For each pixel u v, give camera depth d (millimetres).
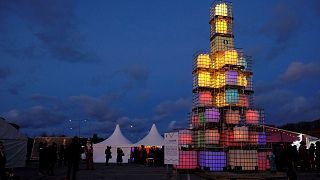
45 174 19422
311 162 22719
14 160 24281
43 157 19234
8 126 23781
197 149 21703
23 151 25500
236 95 20906
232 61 21359
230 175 16875
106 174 19797
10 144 23828
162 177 17781
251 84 21656
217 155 20219
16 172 21281
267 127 27938
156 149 32312
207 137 20562
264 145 20625
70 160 15469
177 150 16891
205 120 21016
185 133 22094
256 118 20906
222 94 21734
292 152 13914
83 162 39375
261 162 20109
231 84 20969
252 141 20328
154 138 39750
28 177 17391
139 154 36906
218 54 22484
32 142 41094
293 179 13820
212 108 20922
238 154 19734
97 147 41281
